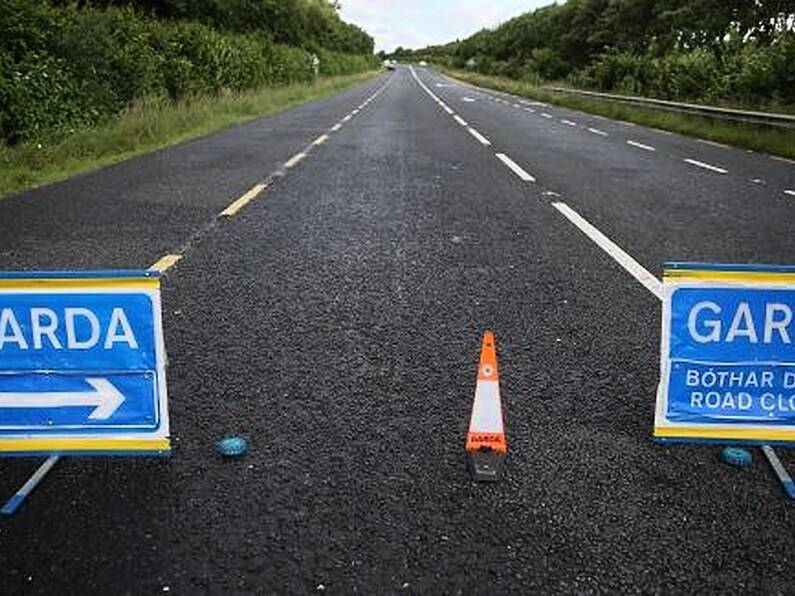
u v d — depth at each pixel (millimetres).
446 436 3777
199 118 22094
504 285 6410
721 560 2867
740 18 41188
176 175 12570
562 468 3506
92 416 3570
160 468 3484
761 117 20766
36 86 15789
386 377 4477
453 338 5133
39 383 3549
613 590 2688
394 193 11055
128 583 2693
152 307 3473
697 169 14656
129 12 24094
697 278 3672
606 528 3049
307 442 3707
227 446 3596
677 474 3494
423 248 7695
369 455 3586
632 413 4094
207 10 42531
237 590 2656
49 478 3410
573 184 12281
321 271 6766
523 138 20016
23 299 3469
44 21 17531
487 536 2979
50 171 12766
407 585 2689
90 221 8781
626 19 57844
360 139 18984
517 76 72375
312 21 75062
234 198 10445
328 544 2916
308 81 53031
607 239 8211
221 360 4699
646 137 21656
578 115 31109
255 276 6570
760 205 10602
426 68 157375
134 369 3521
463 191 11352
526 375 4547
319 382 4395
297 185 11656
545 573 2768
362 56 120625
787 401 3758
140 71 21578
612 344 5082
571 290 6297
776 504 3266
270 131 20984
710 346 3717
